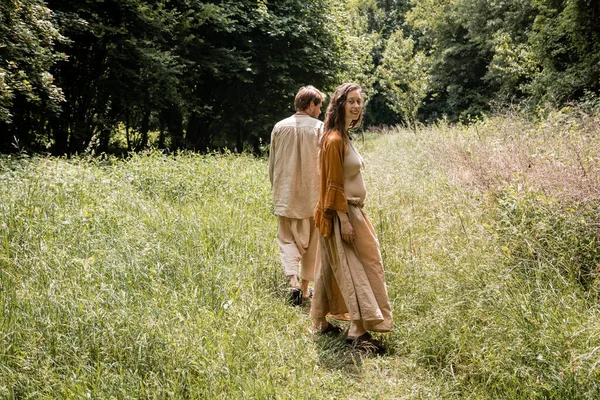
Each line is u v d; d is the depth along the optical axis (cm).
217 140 1755
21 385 285
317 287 408
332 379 329
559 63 1606
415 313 411
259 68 1545
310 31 1631
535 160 556
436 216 553
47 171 668
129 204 616
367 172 932
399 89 3083
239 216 629
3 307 351
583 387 280
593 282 374
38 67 880
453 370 333
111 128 1303
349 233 381
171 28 1278
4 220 485
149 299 388
